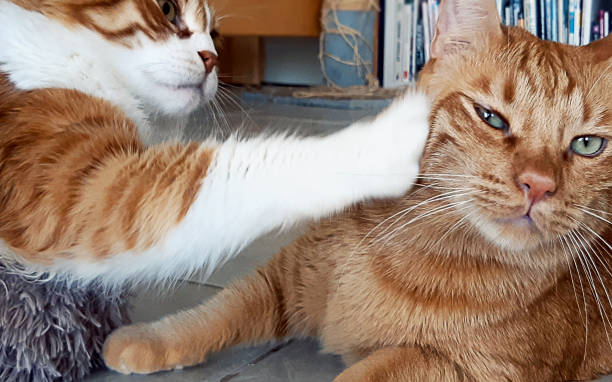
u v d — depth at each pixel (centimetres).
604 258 34
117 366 31
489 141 29
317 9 108
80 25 35
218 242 29
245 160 29
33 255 29
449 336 30
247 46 115
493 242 30
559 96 29
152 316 36
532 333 30
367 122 31
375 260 31
